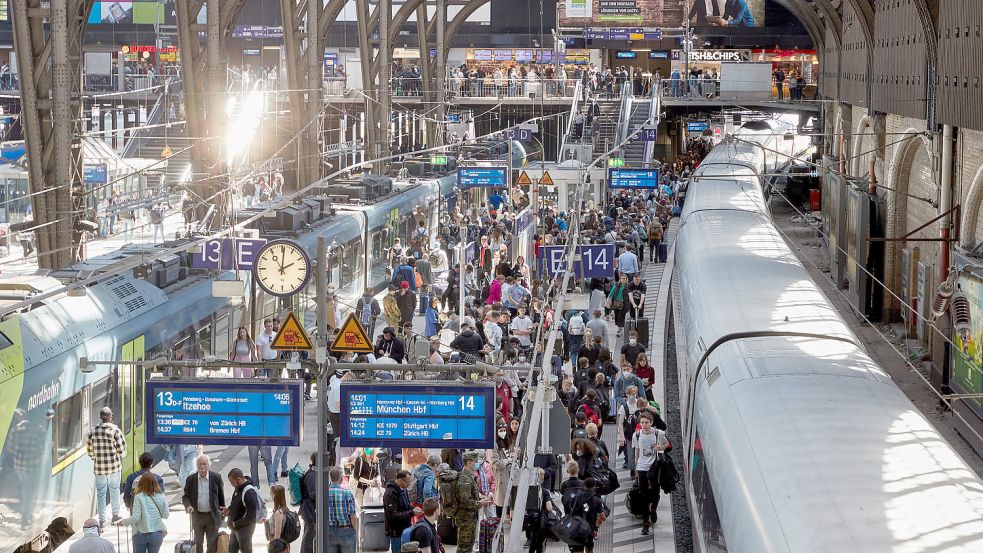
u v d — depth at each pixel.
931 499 9.91
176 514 19.31
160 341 21.84
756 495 11.05
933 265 29.20
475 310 29.81
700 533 14.92
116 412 20.08
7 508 16.53
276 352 24.50
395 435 14.70
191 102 36.53
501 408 21.77
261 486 20.86
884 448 11.16
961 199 26.34
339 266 34.88
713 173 38.50
